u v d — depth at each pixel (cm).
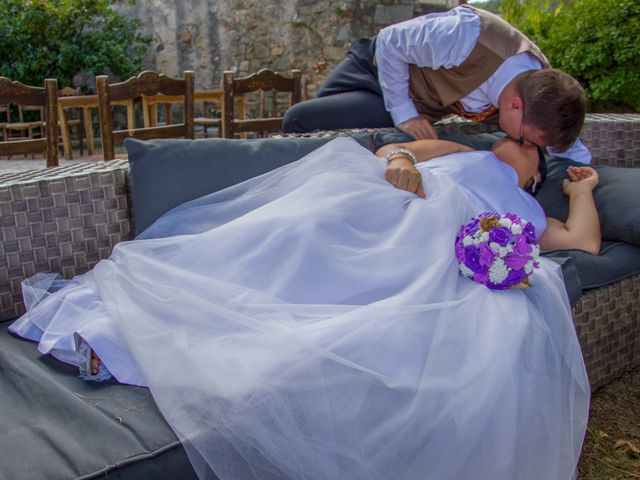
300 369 110
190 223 162
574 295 159
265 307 125
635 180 212
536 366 127
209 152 179
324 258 137
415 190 167
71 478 92
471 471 115
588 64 448
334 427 107
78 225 165
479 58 206
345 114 262
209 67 873
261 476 103
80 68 847
